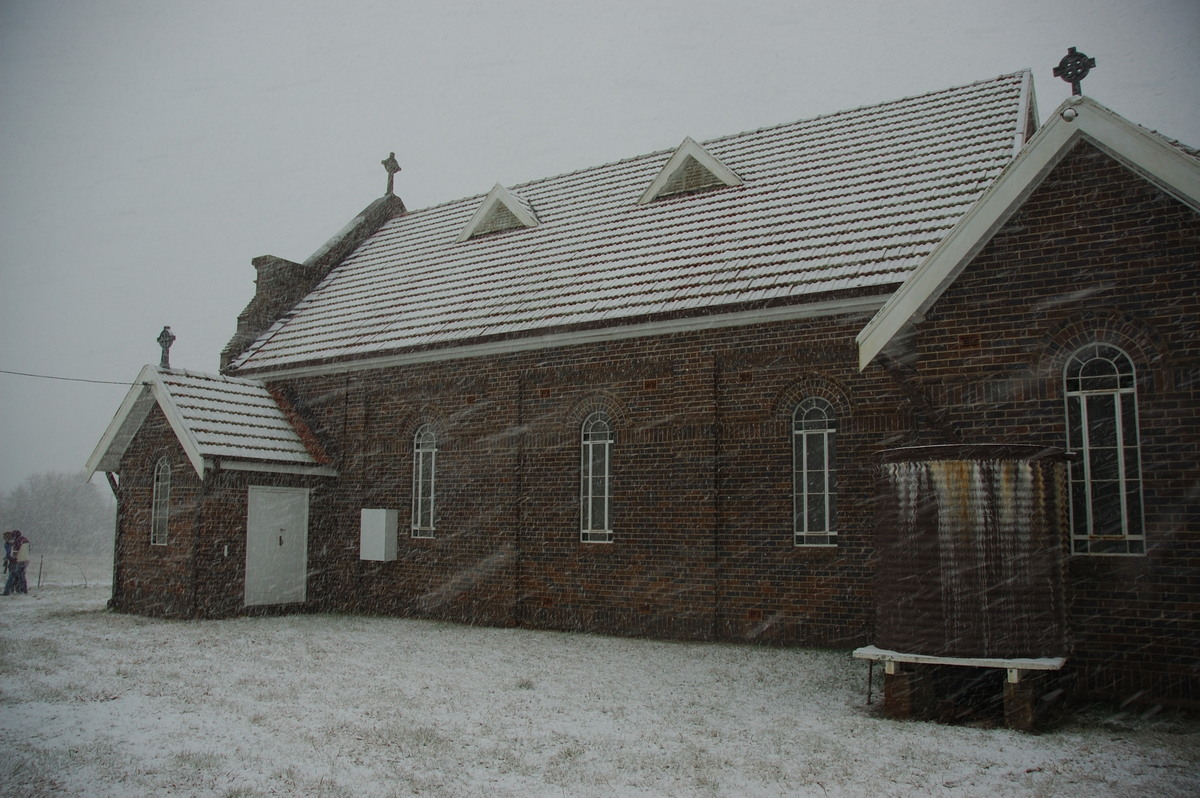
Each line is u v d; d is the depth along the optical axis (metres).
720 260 16.30
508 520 17.41
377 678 12.14
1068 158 10.73
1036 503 9.54
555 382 17.20
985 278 11.05
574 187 22.50
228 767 8.23
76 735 9.34
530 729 9.49
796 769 8.09
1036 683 9.80
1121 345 10.31
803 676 12.02
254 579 18.92
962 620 9.38
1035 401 10.67
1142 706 9.84
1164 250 10.16
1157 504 9.95
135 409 19.59
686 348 15.62
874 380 13.81
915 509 9.77
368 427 20.03
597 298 17.00
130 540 19.72
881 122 18.47
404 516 19.14
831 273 14.38
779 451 14.59
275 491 19.50
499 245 21.61
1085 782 7.69
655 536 15.59
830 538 14.22
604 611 16.05
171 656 13.87
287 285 24.06
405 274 22.81
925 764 8.20
